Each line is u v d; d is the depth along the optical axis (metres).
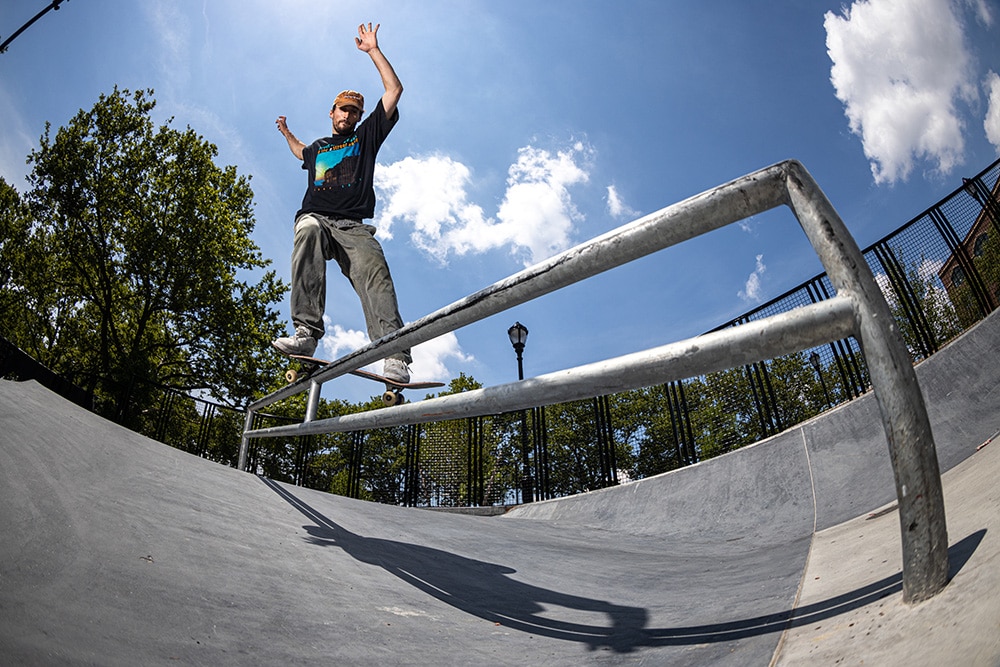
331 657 1.25
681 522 5.35
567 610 1.94
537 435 9.61
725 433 8.33
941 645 0.73
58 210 16.95
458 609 1.87
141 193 18.05
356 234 3.28
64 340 17.30
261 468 11.35
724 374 8.49
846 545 2.10
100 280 17.45
